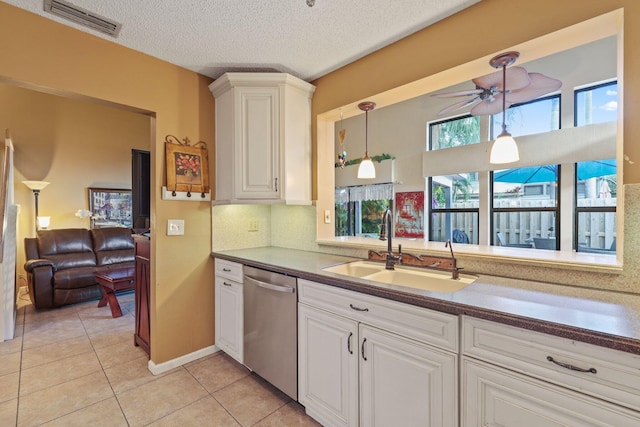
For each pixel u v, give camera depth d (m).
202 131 2.40
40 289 3.55
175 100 2.24
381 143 5.48
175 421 1.69
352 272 1.96
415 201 5.05
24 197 4.47
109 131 5.30
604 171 3.51
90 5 1.57
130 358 2.41
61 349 2.58
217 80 2.30
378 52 1.99
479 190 4.46
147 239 2.39
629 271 1.21
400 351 1.29
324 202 2.52
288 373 1.82
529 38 1.41
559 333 0.90
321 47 1.97
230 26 1.75
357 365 1.46
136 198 3.34
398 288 1.34
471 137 4.52
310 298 1.69
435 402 1.19
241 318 2.18
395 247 2.03
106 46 1.90
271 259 2.12
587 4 1.26
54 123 4.77
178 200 2.28
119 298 4.18
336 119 2.53
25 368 2.26
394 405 1.32
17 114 4.45
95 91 1.86
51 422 1.67
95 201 5.12
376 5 1.56
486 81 2.43
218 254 2.40
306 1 1.53
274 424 1.67
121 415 1.74
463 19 1.60
